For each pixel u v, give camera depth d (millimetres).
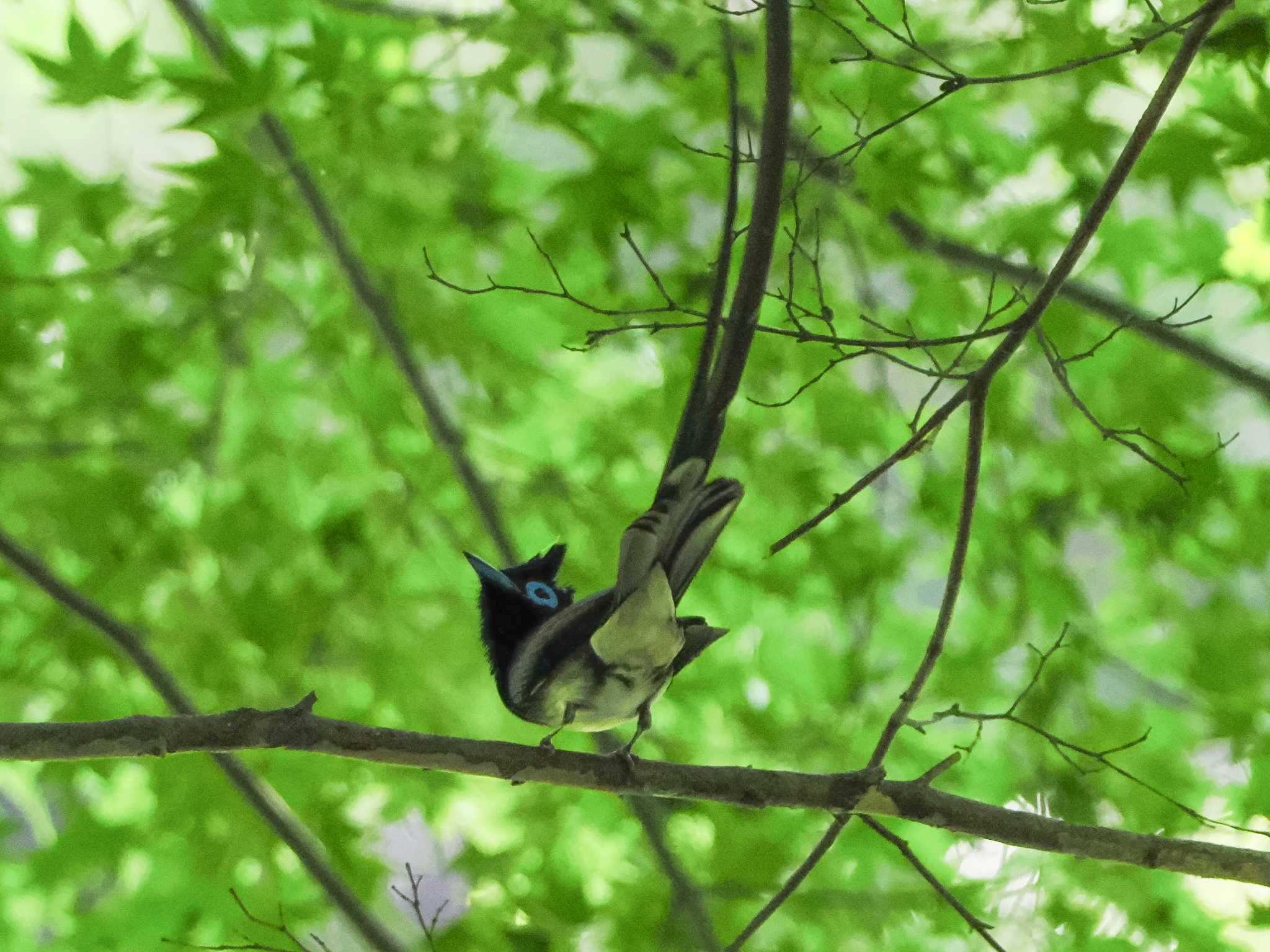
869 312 8922
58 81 7625
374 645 9008
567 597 6391
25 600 8844
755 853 8367
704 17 7797
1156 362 8906
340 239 8414
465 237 8844
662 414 9070
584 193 8297
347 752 5328
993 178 8852
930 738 9109
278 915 8383
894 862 8742
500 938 8250
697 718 9312
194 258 8594
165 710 8891
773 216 4797
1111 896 8570
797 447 9164
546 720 5633
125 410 8688
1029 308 5250
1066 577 9156
